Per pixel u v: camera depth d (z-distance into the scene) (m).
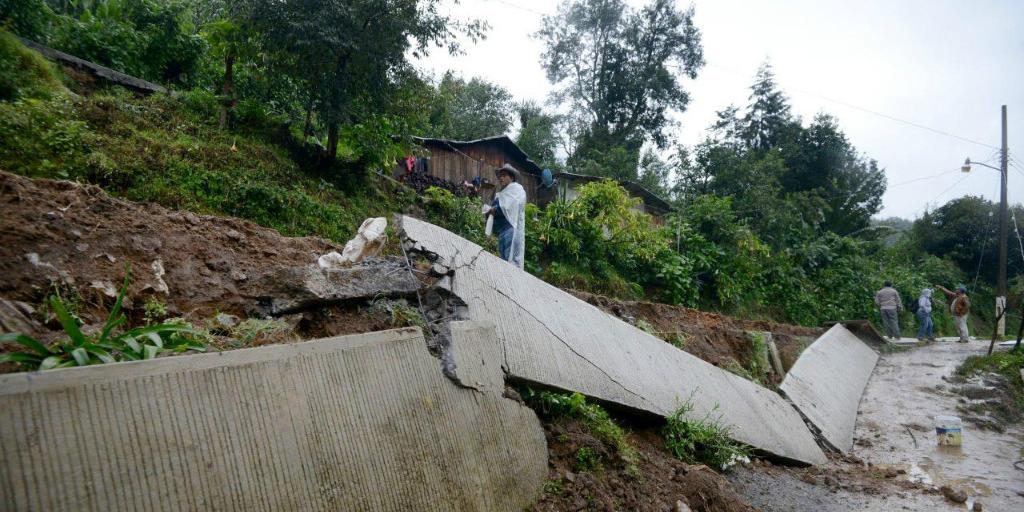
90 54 9.49
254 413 2.33
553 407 4.20
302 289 3.63
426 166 15.86
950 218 34.00
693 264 14.50
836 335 12.83
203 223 4.58
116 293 3.31
